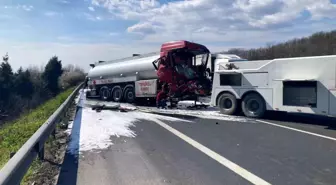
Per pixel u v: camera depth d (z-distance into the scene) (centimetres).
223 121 1038
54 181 467
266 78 1069
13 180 344
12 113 3603
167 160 578
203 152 634
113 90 1967
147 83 1594
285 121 1038
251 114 1117
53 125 677
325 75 916
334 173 505
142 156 604
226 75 1196
